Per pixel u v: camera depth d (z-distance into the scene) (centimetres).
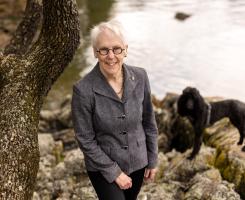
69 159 684
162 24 2734
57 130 1077
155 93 1603
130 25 2702
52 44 409
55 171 682
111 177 352
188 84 1688
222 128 754
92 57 1930
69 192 625
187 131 837
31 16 670
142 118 384
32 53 416
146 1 3438
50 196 629
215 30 2548
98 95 346
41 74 411
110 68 341
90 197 576
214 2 3375
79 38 421
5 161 377
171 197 569
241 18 2834
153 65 1923
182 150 849
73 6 404
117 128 354
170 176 635
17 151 382
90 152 350
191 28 2620
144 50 2150
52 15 402
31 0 670
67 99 1305
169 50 2148
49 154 833
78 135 351
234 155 637
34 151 394
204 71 1831
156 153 387
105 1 3409
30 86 406
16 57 428
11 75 409
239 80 1716
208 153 661
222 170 635
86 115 347
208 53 2091
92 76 350
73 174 670
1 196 366
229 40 2327
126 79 353
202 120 614
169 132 879
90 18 2841
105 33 334
